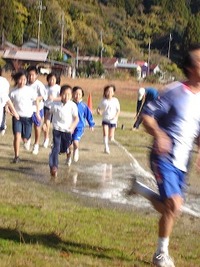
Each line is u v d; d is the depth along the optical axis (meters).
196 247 6.20
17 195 8.23
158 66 110.00
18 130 11.64
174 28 141.62
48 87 14.26
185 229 7.18
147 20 147.62
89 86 55.44
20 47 93.75
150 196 5.16
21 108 11.68
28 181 9.80
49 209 7.39
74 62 91.06
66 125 10.55
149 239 6.28
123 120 24.48
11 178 9.95
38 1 110.19
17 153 11.67
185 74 5.10
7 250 5.23
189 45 5.20
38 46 98.00
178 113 4.99
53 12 114.50
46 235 5.93
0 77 10.51
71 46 117.75
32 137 15.64
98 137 17.33
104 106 14.31
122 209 8.23
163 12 151.00
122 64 108.31
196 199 9.35
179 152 4.99
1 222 6.31
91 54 119.75
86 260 5.16
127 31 142.88
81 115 12.21
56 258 5.13
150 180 10.76
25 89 11.73
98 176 10.95
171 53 134.12
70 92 10.61
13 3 101.00
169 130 5.01
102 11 141.62
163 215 5.09
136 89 55.41
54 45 113.38
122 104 37.38
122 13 146.38
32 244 5.53
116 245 5.86
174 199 4.93
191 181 10.59
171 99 5.00
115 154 14.02
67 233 6.08
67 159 11.91
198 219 7.89
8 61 79.38
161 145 4.86
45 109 14.06
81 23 123.06
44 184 9.73
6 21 98.94
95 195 9.17
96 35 123.62
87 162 12.57
